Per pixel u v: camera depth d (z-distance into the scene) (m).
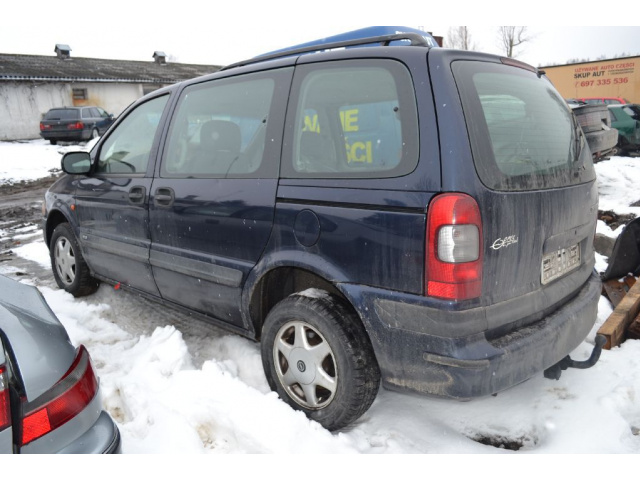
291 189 2.58
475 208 2.07
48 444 1.50
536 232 2.33
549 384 2.88
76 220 4.24
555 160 2.54
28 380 1.51
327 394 2.62
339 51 2.57
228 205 2.87
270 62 2.90
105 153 4.04
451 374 2.11
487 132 2.21
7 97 24.89
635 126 11.62
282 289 2.95
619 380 2.83
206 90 3.23
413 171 2.17
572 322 2.49
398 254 2.19
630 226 4.02
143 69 32.16
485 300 2.14
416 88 2.23
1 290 1.90
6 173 14.88
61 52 30.59
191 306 3.31
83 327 3.91
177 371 3.06
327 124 2.52
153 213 3.38
